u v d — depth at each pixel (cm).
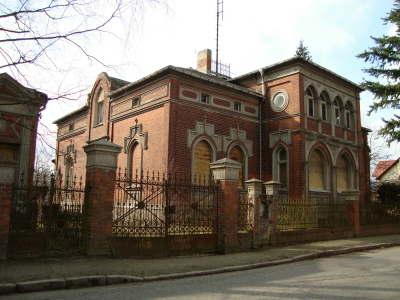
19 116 1344
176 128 1716
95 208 877
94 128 2306
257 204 1188
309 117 2027
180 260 922
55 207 883
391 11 2172
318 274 801
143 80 1834
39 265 757
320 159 2125
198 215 1046
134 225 932
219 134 1911
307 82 2064
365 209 1734
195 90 1825
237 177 1116
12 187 795
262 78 2164
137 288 655
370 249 1332
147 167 1784
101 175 891
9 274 675
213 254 1038
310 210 1443
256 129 2116
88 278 674
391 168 4538
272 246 1218
